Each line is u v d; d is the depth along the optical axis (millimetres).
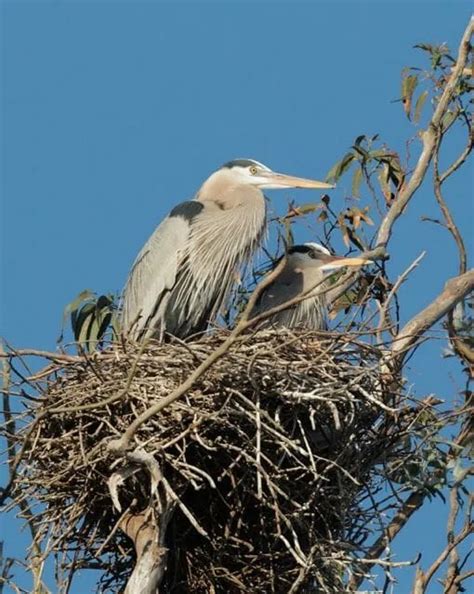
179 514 12914
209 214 15820
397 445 13055
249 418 12156
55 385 12695
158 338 15477
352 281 14750
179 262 15469
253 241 15719
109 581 13133
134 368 11742
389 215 14344
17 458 12297
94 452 12289
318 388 12461
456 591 12867
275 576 12742
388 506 13031
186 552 12938
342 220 15148
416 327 13508
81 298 14469
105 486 12547
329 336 13117
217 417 12109
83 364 12617
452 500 13156
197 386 12289
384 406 12445
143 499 12391
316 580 12766
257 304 15336
